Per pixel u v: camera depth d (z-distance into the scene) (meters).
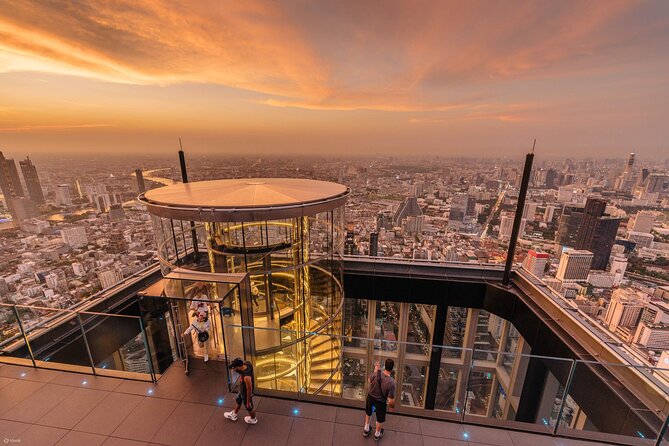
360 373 9.90
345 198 12.62
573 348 10.82
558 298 13.59
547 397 9.64
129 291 14.67
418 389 15.16
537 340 12.92
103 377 8.53
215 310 9.04
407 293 16.78
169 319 9.06
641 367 7.69
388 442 6.79
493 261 17.86
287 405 7.74
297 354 10.25
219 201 10.79
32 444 6.63
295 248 11.91
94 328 8.60
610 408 8.18
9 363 8.92
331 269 13.08
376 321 18.31
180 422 7.21
